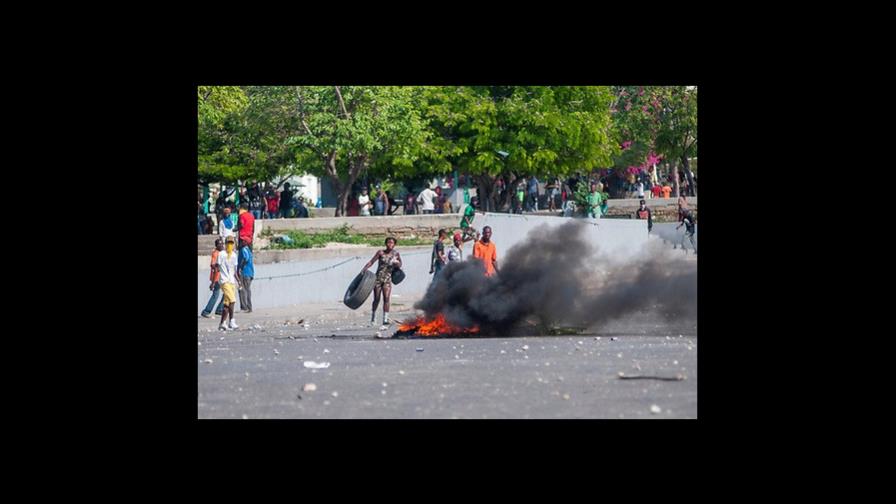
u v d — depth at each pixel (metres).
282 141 119.38
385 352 51.78
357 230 107.19
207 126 118.56
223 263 70.12
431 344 55.50
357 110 114.19
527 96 126.56
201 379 42.25
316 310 84.25
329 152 115.44
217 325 73.38
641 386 37.12
